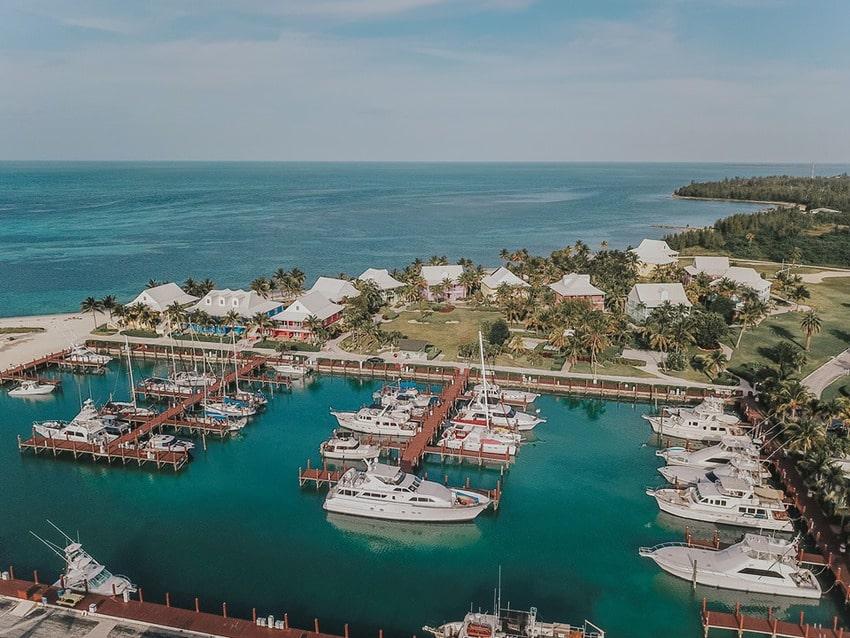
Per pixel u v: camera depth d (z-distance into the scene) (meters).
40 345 132.00
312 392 111.25
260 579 61.41
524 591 60.41
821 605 58.59
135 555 65.00
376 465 75.00
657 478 82.56
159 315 138.88
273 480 81.31
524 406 103.56
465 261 196.38
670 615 57.38
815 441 76.94
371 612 56.88
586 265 187.00
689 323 119.19
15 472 82.81
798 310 157.25
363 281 167.25
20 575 60.97
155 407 103.94
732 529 71.00
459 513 71.12
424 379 114.88
